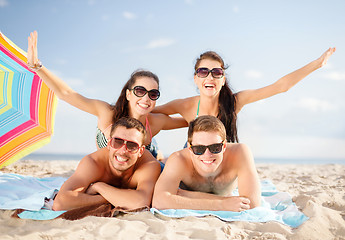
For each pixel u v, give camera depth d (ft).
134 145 11.24
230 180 11.82
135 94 13.79
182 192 11.27
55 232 8.82
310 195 12.78
